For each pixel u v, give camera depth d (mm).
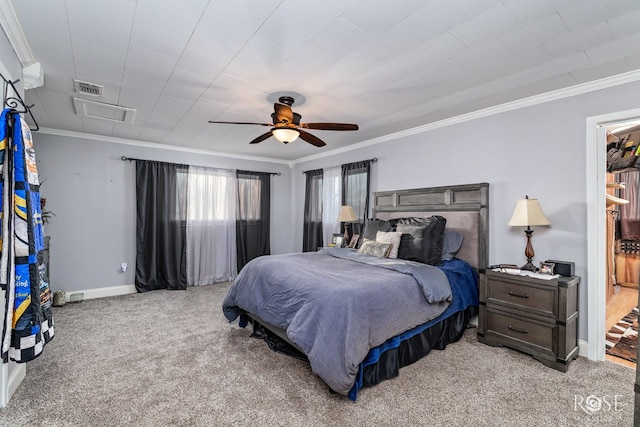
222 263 5527
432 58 2229
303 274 2574
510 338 2674
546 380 2213
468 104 3158
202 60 2271
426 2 1631
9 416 1781
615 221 4973
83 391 2045
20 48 2070
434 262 3170
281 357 2561
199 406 1896
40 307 1678
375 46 2068
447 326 2846
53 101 3094
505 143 3148
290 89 2783
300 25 1838
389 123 3812
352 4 1646
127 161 4684
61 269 4195
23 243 1615
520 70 2406
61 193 4191
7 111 1621
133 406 1892
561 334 2365
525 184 3000
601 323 2518
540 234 2887
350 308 2016
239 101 3088
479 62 2289
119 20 1799
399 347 2393
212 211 5422
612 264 4488
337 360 1895
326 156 5621
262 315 2643
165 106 3236
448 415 1817
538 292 2504
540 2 1627
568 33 1913
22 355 1596
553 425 1736
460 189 3475
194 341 2875
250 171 5891
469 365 2432
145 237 4742
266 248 6082
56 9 1696
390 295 2279
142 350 2676
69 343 2811
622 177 5086
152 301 4223
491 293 2818
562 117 2768
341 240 4672
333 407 1891
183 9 1694
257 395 2016
